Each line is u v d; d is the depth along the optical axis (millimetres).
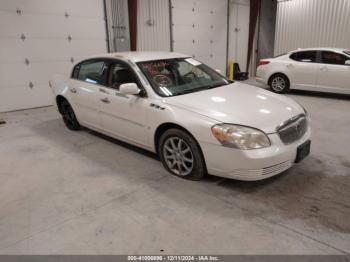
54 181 3127
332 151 3703
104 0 7547
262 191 2779
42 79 6887
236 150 2504
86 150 3994
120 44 8133
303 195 2693
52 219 2457
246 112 2742
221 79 3885
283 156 2586
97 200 2723
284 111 2881
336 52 6738
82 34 7320
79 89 4234
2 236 2266
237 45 11977
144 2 8398
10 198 2814
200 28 10211
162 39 9180
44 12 6594
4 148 4188
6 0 6039
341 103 6441
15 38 6309
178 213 2475
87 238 2201
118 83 3609
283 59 7590
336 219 2328
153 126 3135
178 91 3295
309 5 9547
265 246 2055
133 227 2311
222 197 2697
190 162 2936
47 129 5074
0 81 6305
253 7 11961
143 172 3262
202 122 2678
